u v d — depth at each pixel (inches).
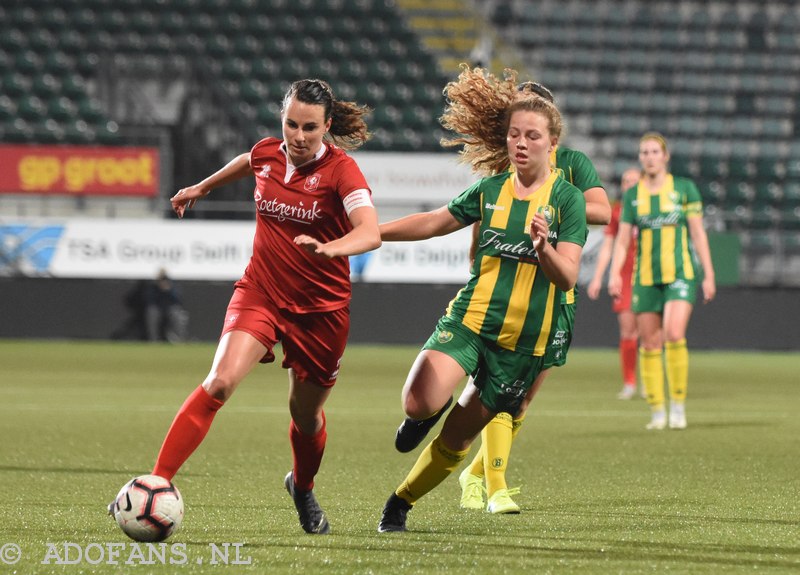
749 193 3767.2
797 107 4148.6
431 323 3125.0
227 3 4057.6
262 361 682.8
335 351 685.3
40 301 3075.8
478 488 832.3
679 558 627.2
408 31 4109.3
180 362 2459.4
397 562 607.2
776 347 3198.8
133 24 3934.5
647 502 847.7
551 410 1644.9
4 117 3575.3
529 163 669.3
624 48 4291.3
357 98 3843.5
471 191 697.0
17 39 3838.6
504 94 742.5
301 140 655.1
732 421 1510.8
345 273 684.1
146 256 3080.7
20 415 1483.8
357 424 1424.7
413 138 3659.0
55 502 815.1
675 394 1417.3
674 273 1401.3
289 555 624.4
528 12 4343.0
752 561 620.4
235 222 3100.4
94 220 3075.8
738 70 4256.9
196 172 3558.1
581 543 671.8
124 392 1823.3
